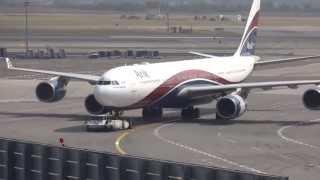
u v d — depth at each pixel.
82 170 43.09
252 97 123.25
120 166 41.56
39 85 95.81
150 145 74.56
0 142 46.34
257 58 114.12
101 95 82.69
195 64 97.06
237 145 74.38
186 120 93.06
